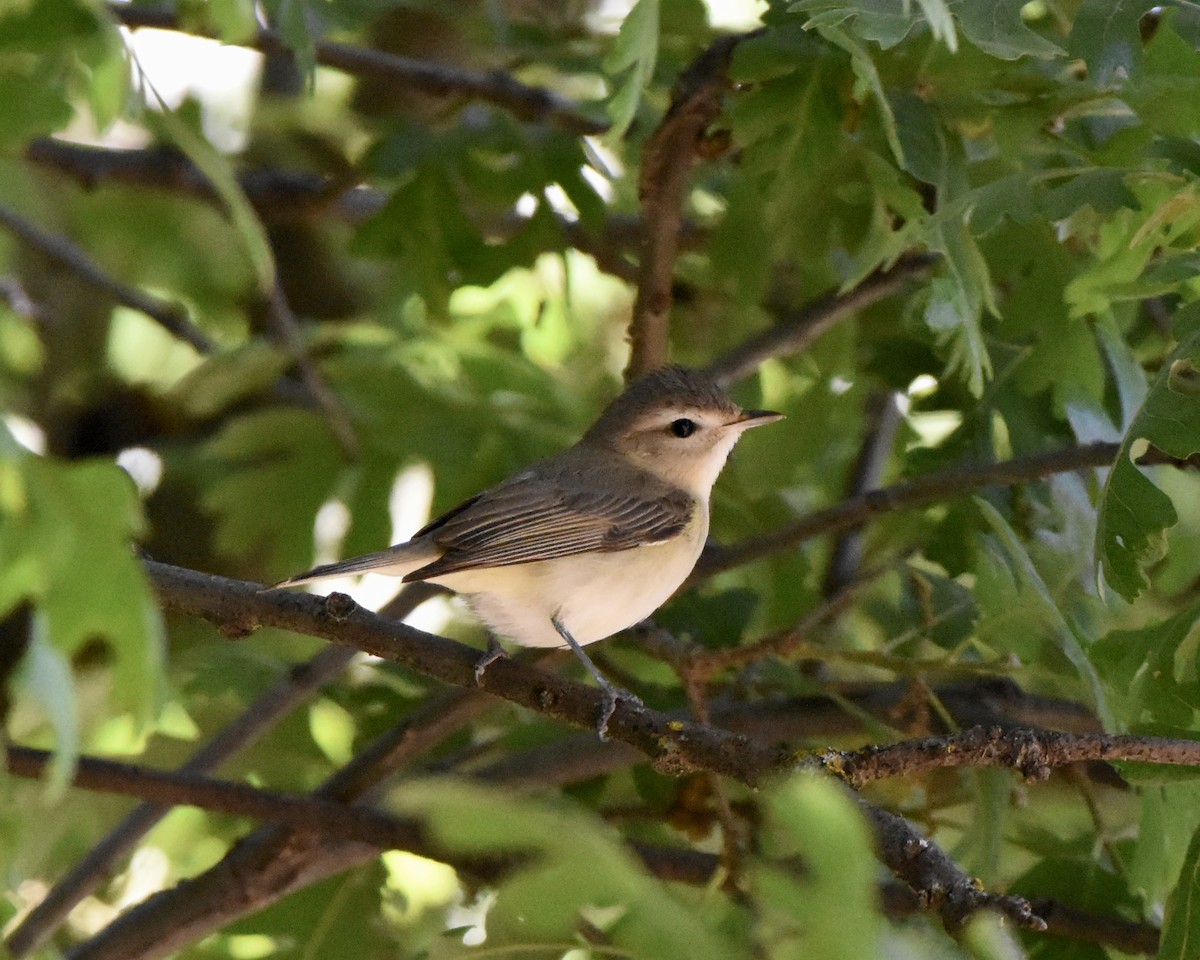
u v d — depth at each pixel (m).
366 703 12.11
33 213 13.98
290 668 11.20
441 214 11.95
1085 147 9.91
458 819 3.98
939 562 10.81
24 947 9.90
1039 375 10.56
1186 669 8.62
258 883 10.46
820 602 12.95
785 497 14.74
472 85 12.20
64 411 15.48
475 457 13.14
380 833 9.80
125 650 4.61
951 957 4.59
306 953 11.05
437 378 13.54
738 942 6.55
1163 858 8.73
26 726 11.04
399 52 15.79
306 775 12.45
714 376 12.03
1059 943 9.61
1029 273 10.46
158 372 15.72
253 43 11.43
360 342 13.84
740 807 11.12
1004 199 8.69
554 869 4.04
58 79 6.59
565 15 14.55
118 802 12.41
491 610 10.52
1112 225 9.86
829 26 7.30
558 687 8.27
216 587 8.39
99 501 4.59
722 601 12.02
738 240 11.02
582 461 11.09
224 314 16.27
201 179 13.55
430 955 8.45
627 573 10.63
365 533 13.05
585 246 13.07
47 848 12.02
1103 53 7.82
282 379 14.18
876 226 9.34
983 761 7.23
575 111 12.22
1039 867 10.04
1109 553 7.50
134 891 12.86
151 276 15.88
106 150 13.63
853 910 3.82
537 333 15.46
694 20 11.77
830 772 7.30
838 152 9.51
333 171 16.27
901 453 14.02
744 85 10.21
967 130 9.72
